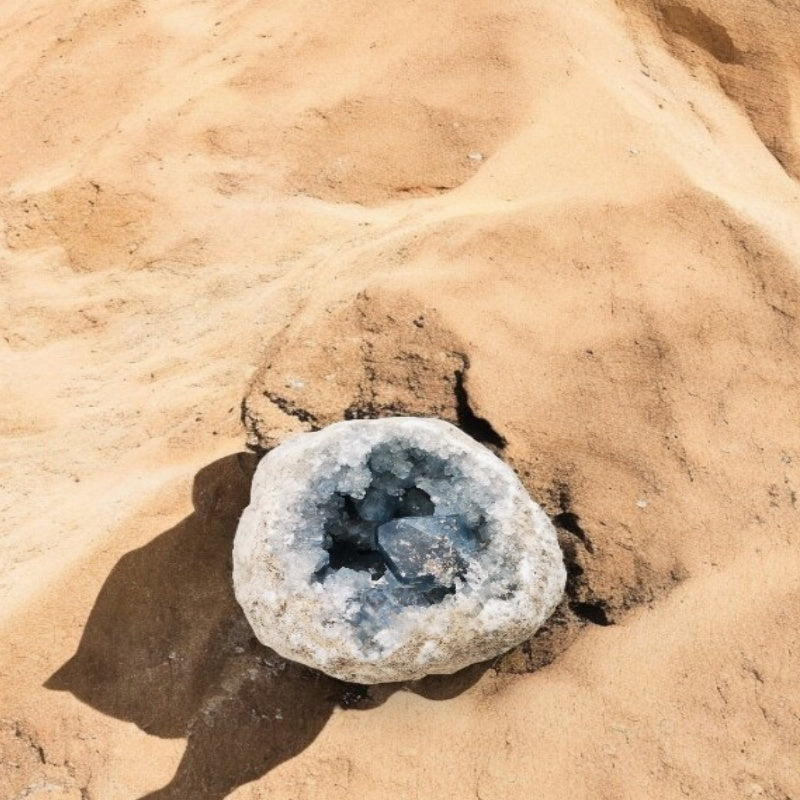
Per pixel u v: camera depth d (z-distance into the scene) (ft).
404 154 1.98
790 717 1.32
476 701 1.36
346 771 1.31
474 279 1.67
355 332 1.63
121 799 1.30
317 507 1.23
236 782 1.31
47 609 1.41
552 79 1.98
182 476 1.51
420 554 1.19
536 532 1.27
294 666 1.37
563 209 1.74
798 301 1.67
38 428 1.68
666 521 1.47
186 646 1.39
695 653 1.37
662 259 1.71
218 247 1.92
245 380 1.62
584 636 1.40
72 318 1.88
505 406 1.55
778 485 1.51
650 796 1.28
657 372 1.59
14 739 1.33
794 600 1.40
